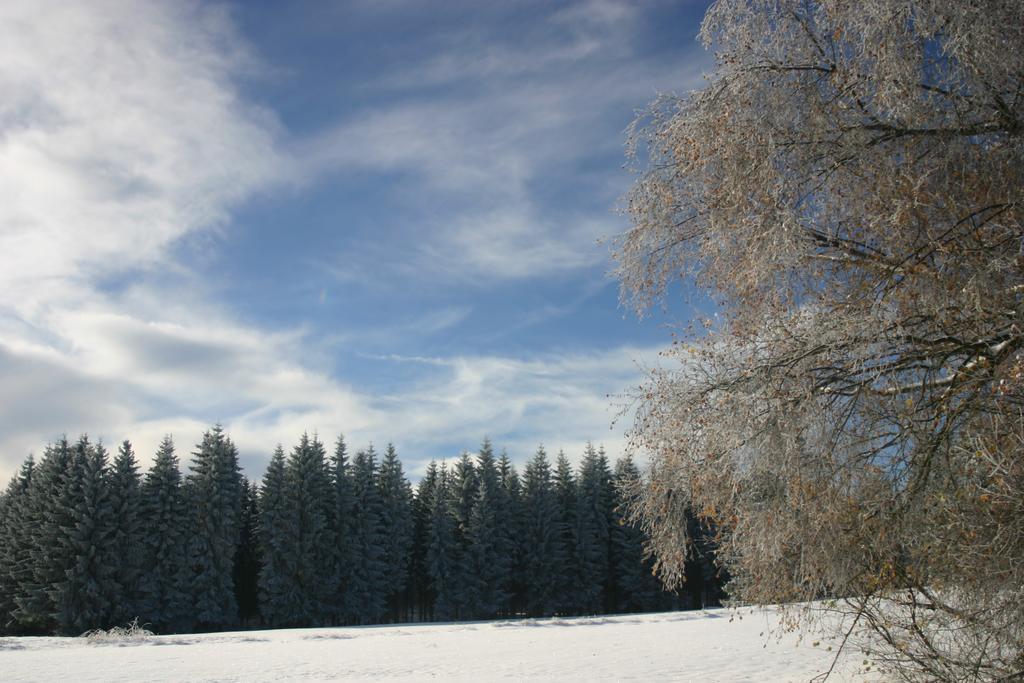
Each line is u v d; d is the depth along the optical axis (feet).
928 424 21.80
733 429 22.99
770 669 48.96
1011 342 20.58
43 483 178.40
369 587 204.44
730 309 25.95
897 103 21.90
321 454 208.23
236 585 210.79
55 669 62.39
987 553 22.24
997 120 22.57
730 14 25.38
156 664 66.03
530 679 49.55
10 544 173.58
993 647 23.73
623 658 61.41
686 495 25.88
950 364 22.13
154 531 181.27
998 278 21.02
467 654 70.13
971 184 23.16
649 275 27.84
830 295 24.58
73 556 164.76
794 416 22.09
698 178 25.98
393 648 79.77
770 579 25.18
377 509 221.66
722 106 24.85
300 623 189.16
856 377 22.38
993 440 20.97
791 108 24.27
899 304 21.93
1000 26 20.95
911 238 22.72
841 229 25.17
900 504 22.27
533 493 225.76
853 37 23.25
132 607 168.45
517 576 220.64
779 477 23.00
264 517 195.11
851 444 22.35
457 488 220.02
